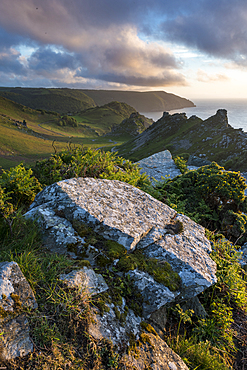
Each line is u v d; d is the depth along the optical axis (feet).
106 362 8.58
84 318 9.21
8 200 17.66
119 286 11.94
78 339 8.71
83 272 11.25
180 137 508.12
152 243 15.12
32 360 7.49
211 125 490.90
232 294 16.31
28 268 10.30
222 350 12.55
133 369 8.78
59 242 13.17
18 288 8.87
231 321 14.03
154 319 12.23
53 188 17.28
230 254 20.74
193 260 14.49
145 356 9.59
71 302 9.38
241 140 375.66
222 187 29.96
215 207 31.24
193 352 11.55
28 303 8.73
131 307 11.68
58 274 10.70
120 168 31.65
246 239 27.76
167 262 13.79
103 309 10.19
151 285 12.37
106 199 17.47
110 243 13.93
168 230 16.84
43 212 14.85
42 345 8.04
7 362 7.10
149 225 16.37
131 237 14.24
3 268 9.16
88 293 10.32
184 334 12.71
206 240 17.81
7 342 7.45
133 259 13.39
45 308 9.11
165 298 12.10
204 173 33.47
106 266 12.76
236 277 17.31
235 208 30.58
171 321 13.53
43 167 26.16
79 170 24.53
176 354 10.55
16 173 19.39
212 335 13.34
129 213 16.88
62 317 9.03
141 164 58.44
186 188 33.17
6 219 12.91
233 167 283.18
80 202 15.79
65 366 7.77
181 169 53.62
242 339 14.06
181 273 13.34
